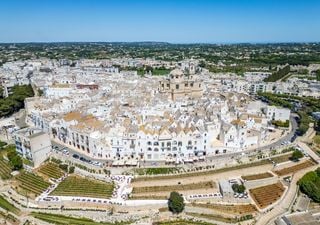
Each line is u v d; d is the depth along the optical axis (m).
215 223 177.50
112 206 189.50
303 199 196.62
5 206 194.25
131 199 194.88
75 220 180.75
